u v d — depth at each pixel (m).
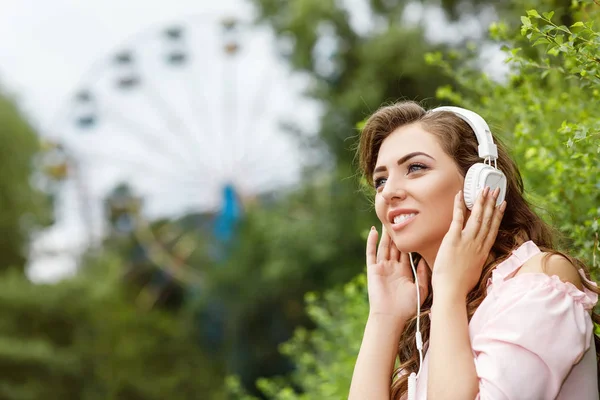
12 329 28.12
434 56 4.53
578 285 2.24
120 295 31.89
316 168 20.27
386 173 2.50
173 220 34.69
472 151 2.45
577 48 2.54
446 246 2.30
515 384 2.03
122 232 35.72
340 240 19.47
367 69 16.44
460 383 2.08
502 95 3.90
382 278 2.68
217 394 27.72
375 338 2.61
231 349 24.81
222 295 24.48
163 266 34.00
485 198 2.34
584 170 3.08
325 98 17.84
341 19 17.70
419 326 2.61
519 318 2.09
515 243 2.43
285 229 20.92
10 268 30.97
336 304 6.62
